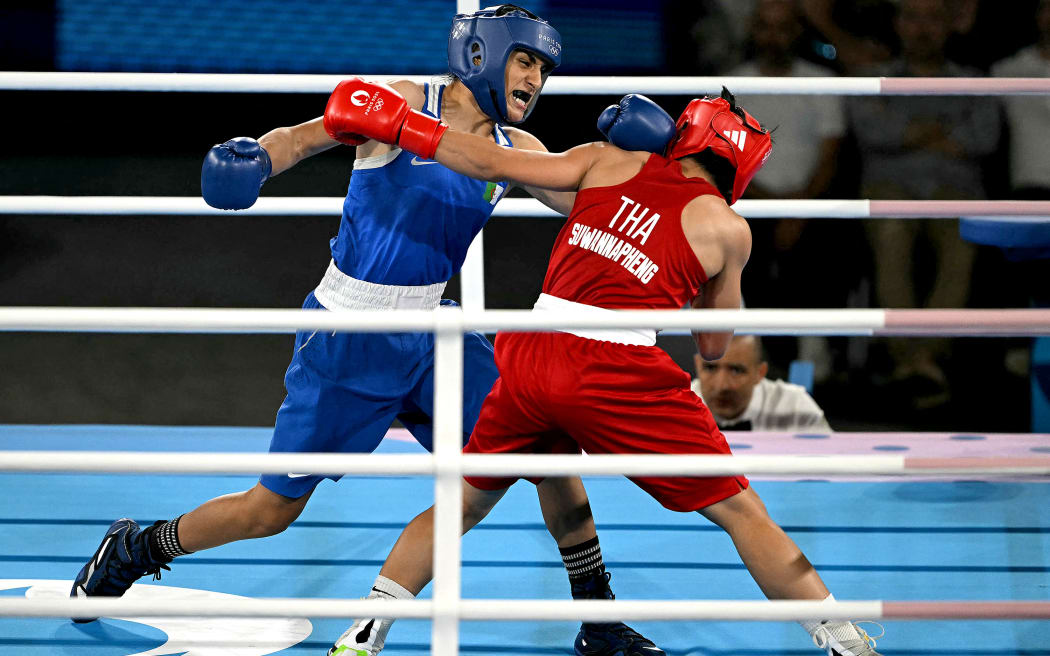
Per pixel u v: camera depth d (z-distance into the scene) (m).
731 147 2.14
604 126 2.20
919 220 5.00
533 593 2.55
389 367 2.30
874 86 2.45
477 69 2.18
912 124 4.88
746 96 4.91
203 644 2.29
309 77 2.59
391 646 2.29
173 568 2.68
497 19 2.17
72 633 2.34
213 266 7.14
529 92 2.23
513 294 6.74
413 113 2.00
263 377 5.42
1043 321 1.67
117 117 9.16
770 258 5.29
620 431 2.05
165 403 5.04
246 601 1.67
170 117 9.17
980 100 4.83
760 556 2.04
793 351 5.07
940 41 4.97
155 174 8.85
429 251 2.29
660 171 2.13
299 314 1.60
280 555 2.78
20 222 7.95
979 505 3.21
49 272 6.98
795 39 5.28
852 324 1.66
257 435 3.75
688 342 5.10
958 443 3.62
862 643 2.06
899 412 4.98
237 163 2.00
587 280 2.09
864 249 5.09
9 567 2.65
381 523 3.04
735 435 3.72
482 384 2.39
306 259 7.30
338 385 2.28
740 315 1.64
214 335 6.01
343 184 8.51
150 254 7.34
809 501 3.24
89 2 8.81
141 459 1.63
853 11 5.41
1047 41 4.76
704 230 2.08
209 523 2.29
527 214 2.82
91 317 1.60
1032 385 4.16
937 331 1.71
